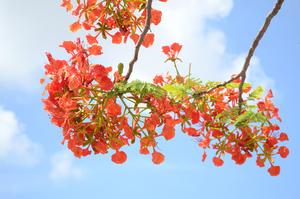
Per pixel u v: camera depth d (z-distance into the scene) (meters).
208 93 3.65
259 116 3.27
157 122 3.03
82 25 3.55
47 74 2.92
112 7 3.54
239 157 3.65
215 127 3.71
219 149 3.68
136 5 3.58
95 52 2.87
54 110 2.89
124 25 3.59
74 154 2.94
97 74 2.82
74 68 2.85
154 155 3.10
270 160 3.59
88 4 3.51
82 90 2.86
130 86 2.85
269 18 3.33
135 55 3.04
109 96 2.88
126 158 3.07
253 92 3.49
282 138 3.59
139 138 3.06
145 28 3.13
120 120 2.98
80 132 2.92
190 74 3.41
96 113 2.92
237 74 3.45
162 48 3.76
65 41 2.89
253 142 3.61
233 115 3.50
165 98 3.05
